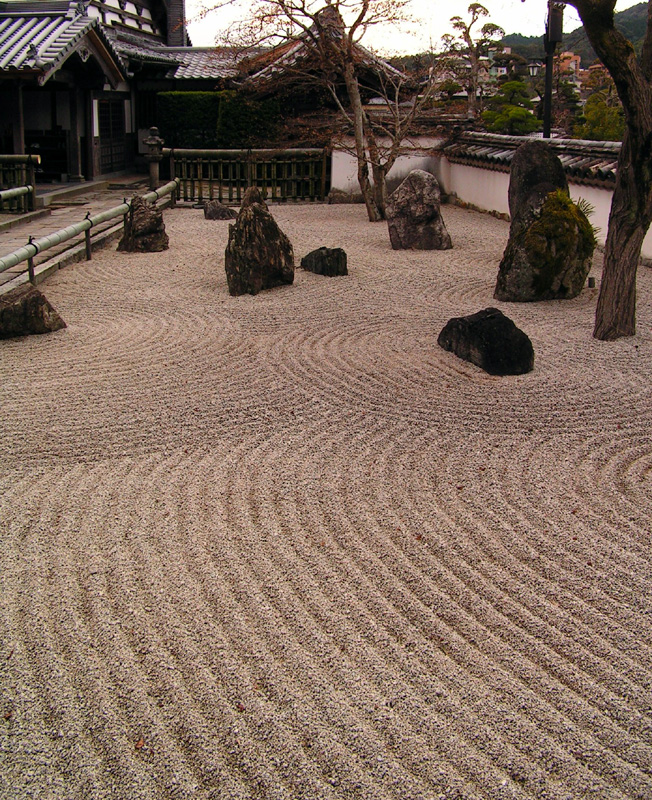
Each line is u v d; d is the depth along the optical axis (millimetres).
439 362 7402
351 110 20375
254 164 19359
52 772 2920
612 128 17891
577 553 4320
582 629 3691
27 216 15398
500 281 9680
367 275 11055
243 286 10000
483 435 5812
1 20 19094
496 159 16422
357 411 6266
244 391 6703
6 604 3879
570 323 8633
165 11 27891
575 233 9422
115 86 20703
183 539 4453
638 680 3367
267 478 5168
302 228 15320
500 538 4469
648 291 9992
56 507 4812
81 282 10750
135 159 24797
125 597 3934
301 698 3258
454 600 3914
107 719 3160
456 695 3271
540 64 22984
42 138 20922
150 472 5266
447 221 16469
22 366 7371
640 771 2902
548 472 5242
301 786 2846
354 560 4254
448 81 18844
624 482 5105
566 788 2828
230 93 20766
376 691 3295
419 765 2928
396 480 5141
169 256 12547
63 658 3508
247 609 3838
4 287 9867
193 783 2871
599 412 6199
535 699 3252
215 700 3252
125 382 6922
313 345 7941
